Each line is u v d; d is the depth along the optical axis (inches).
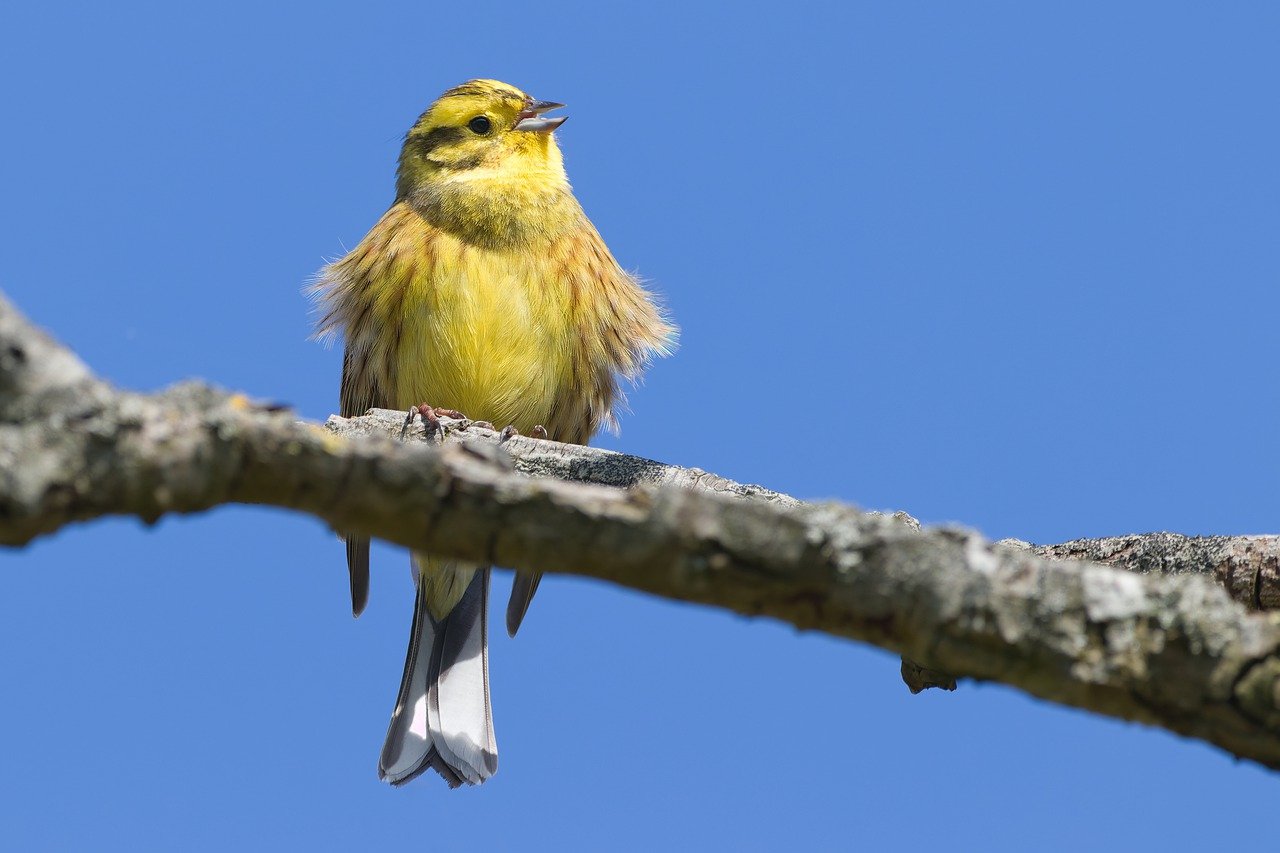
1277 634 110.7
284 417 108.0
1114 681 111.4
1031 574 112.4
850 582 110.5
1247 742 111.7
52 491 101.3
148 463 103.4
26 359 103.2
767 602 111.4
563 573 111.4
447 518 108.9
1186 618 111.0
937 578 110.8
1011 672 112.4
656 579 110.4
